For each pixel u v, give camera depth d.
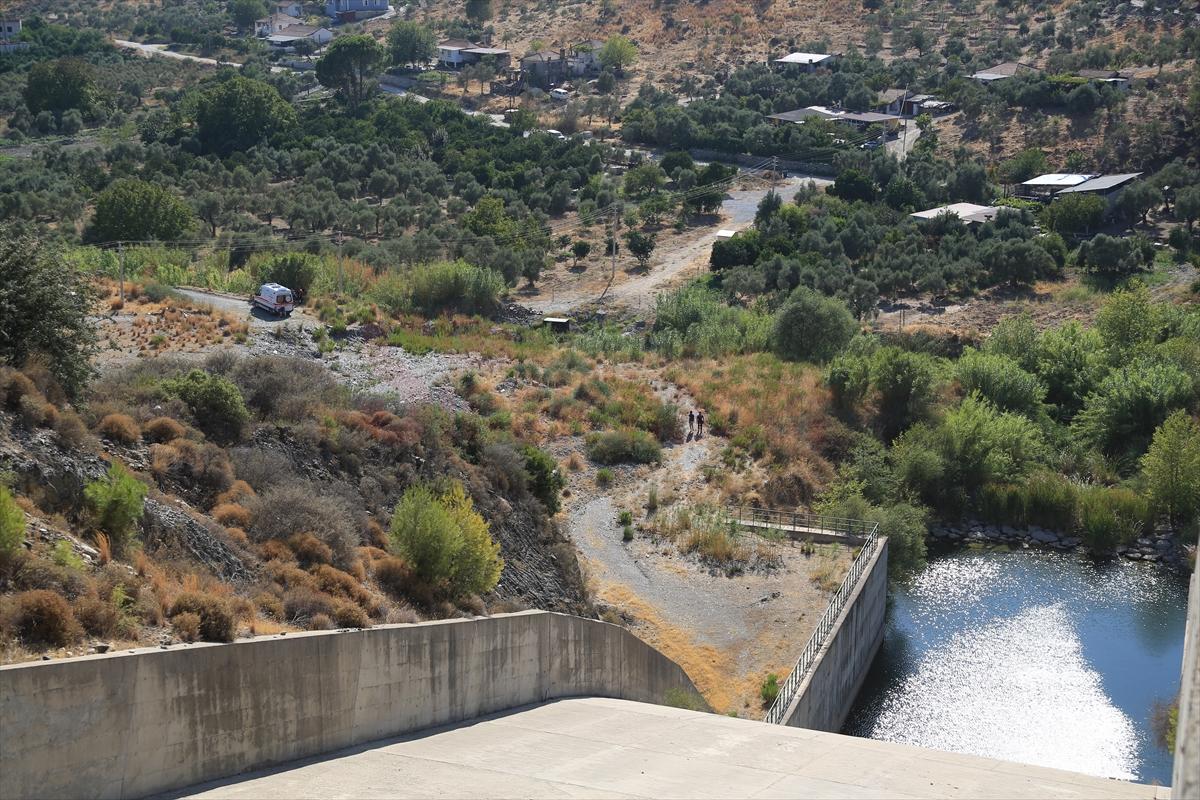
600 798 21.75
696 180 135.88
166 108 172.62
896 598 56.75
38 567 22.31
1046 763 41.56
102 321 59.50
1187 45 162.75
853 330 83.62
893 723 44.59
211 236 111.06
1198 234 115.88
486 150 147.38
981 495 66.19
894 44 197.00
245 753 22.22
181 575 26.19
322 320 71.38
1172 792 15.41
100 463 28.28
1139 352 79.81
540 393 66.19
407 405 49.97
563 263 112.50
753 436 65.06
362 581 31.23
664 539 52.16
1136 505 63.94
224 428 37.34
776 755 25.98
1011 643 51.53
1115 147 137.62
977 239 114.69
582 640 33.84
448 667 27.89
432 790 21.67
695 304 91.25
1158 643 51.56
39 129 160.75
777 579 48.31
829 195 131.00
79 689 19.03
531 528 45.38
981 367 75.75
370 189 133.50
